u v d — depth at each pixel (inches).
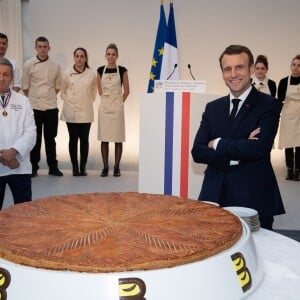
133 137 240.8
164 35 157.2
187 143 102.3
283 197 175.6
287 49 230.5
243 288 38.8
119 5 233.1
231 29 231.9
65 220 47.3
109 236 41.6
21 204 54.6
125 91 212.2
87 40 236.5
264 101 76.9
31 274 35.0
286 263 46.3
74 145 213.3
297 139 207.9
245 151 73.0
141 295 34.2
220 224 46.2
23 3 237.8
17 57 231.6
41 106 206.1
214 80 235.9
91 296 33.7
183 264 36.6
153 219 47.9
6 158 95.8
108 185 193.2
